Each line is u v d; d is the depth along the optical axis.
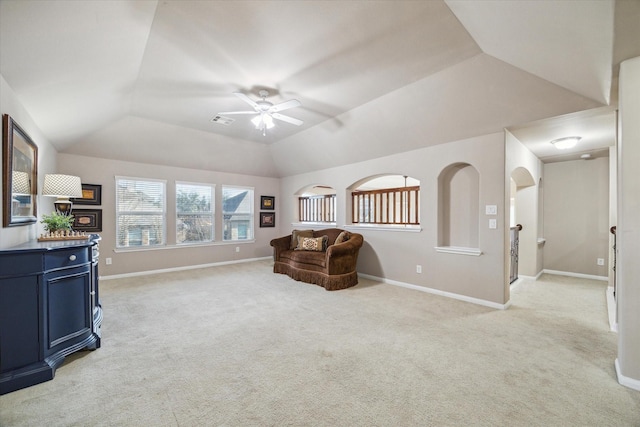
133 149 5.02
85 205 4.77
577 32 1.73
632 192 1.89
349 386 1.88
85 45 2.14
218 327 2.87
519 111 3.10
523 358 2.26
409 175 4.46
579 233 5.25
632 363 1.88
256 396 1.78
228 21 2.20
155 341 2.55
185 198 5.94
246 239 6.86
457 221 4.18
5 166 2.12
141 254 5.33
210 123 4.71
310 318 3.11
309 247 5.06
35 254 1.95
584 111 2.88
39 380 1.91
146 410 1.65
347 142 4.91
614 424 1.54
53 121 3.31
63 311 2.15
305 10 2.08
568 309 3.45
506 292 3.50
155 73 3.02
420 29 2.30
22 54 1.95
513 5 1.71
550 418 1.59
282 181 7.35
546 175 5.60
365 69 2.95
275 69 2.95
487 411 1.64
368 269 5.09
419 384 1.91
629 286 1.90
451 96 3.25
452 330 2.80
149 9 2.01
